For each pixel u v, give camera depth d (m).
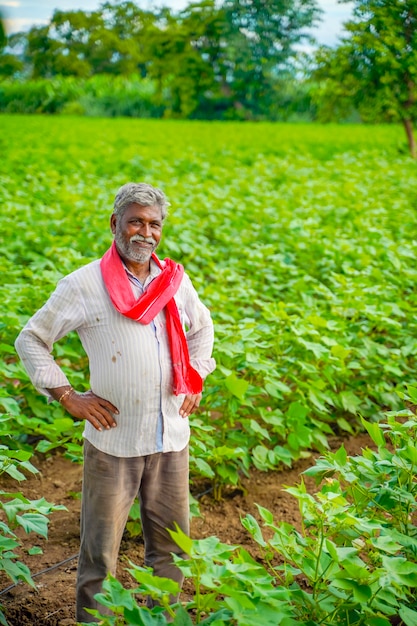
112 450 3.14
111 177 16.06
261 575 2.63
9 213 10.53
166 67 40.62
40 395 5.42
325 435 5.80
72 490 4.88
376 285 7.25
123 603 2.47
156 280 3.12
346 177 15.55
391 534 3.03
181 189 12.99
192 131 29.44
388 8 15.88
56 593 3.79
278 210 11.47
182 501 3.32
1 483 4.89
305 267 8.80
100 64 53.59
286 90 40.97
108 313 3.06
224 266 8.55
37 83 52.97
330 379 5.46
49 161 17.59
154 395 3.12
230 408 4.65
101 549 3.20
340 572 2.76
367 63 18.00
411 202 13.38
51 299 3.09
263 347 5.36
